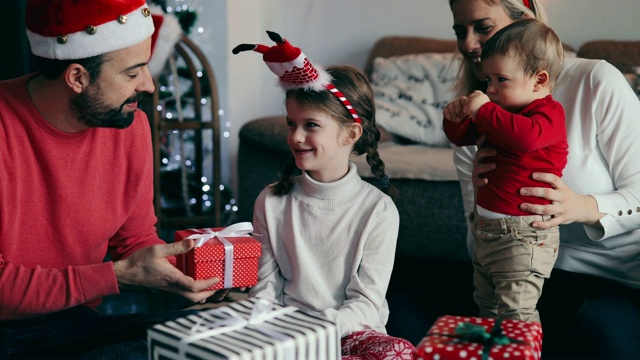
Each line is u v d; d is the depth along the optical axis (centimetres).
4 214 176
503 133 190
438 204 311
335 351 151
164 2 393
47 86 178
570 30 377
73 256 189
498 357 134
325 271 200
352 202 201
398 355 179
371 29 418
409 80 372
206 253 187
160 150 372
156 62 212
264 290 200
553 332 220
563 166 200
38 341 180
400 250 322
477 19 218
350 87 202
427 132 357
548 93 201
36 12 174
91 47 172
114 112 181
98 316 186
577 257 232
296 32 427
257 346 140
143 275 179
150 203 207
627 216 213
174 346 144
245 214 358
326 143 198
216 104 358
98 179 190
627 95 221
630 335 216
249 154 352
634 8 363
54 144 181
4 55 350
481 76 224
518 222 197
